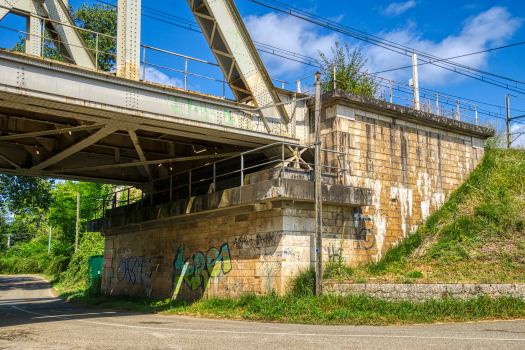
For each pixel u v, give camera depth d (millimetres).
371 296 13758
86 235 45344
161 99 13859
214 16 14969
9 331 11031
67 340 9102
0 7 12391
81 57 15516
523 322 11289
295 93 18250
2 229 96938
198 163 21766
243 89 16609
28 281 56031
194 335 9648
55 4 15359
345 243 17250
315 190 14992
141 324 12469
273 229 16047
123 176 23562
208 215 19188
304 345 8062
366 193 17250
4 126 16641
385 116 19594
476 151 23297
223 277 18062
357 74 25391
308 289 14680
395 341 8367
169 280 21625
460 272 15727
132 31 13469
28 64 11703
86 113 13031
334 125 17938
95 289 29375
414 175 20172
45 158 19031
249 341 8656
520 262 15969
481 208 19625
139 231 25188
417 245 19047
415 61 30109
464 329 10180
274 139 16625
